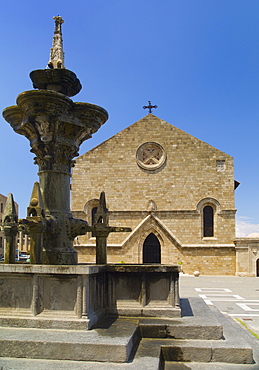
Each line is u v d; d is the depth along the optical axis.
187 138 45.34
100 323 10.25
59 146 12.35
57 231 11.97
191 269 43.06
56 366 8.09
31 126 12.11
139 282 11.31
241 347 9.46
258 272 43.72
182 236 43.91
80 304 9.71
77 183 45.44
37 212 10.60
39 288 9.94
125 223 44.53
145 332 10.15
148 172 45.12
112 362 8.35
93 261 43.78
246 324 15.86
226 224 43.72
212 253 43.19
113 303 11.27
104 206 12.80
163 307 11.10
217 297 25.27
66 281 9.90
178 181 44.75
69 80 13.05
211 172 44.62
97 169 45.53
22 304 10.03
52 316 9.80
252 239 42.59
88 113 12.44
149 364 8.23
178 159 45.09
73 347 8.51
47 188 12.30
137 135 45.84
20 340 8.69
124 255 43.50
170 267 11.12
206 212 44.62
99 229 12.44
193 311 12.00
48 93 11.21
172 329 10.14
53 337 8.89
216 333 10.09
